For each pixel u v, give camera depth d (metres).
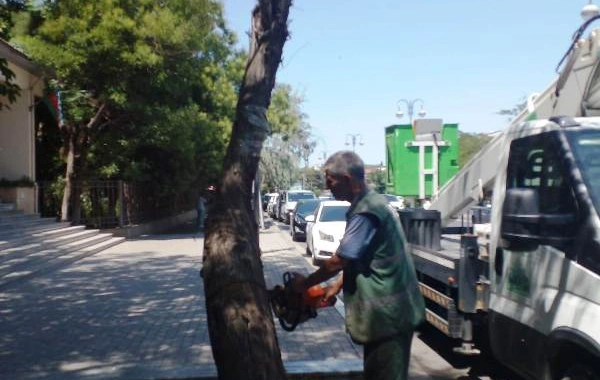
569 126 5.06
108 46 20.20
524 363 5.29
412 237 8.44
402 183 11.27
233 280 4.10
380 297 3.88
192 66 23.06
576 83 6.05
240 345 3.95
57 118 23.67
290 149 48.91
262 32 4.70
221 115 28.61
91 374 6.65
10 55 20.06
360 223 3.87
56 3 20.66
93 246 20.14
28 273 13.91
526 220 4.73
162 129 23.39
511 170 5.71
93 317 9.78
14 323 9.37
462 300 6.49
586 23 5.93
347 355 7.44
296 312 4.13
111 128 24.03
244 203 4.45
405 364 3.95
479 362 7.63
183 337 8.41
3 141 22.53
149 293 12.02
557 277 4.75
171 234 28.27
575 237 4.57
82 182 23.61
